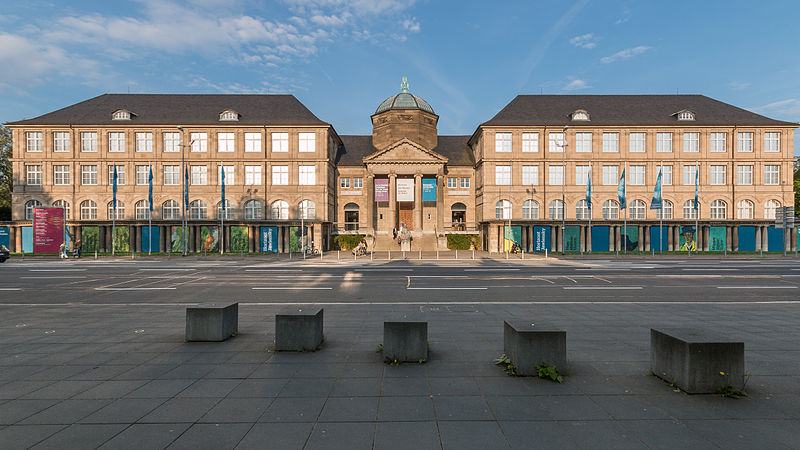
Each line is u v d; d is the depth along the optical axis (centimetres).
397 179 4894
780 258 3384
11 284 1770
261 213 4644
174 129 4594
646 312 1093
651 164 4606
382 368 617
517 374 577
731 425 427
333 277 2025
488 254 4094
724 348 507
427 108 5809
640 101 5081
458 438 402
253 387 540
